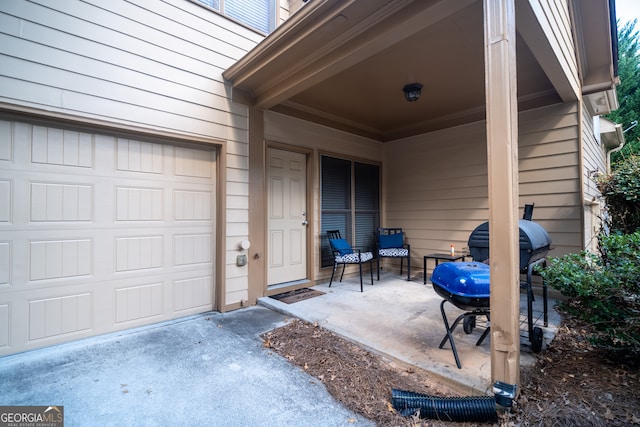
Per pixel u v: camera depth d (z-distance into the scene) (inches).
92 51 104.5
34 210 96.7
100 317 108.3
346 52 104.3
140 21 115.1
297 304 139.1
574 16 132.3
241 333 111.0
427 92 153.9
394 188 219.8
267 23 162.2
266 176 158.4
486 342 97.0
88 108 103.2
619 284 72.4
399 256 185.0
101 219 108.7
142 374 83.4
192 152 131.6
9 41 90.5
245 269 142.8
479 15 95.8
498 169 66.7
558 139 149.2
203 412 68.1
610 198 139.9
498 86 66.9
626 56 480.1
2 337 91.8
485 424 62.9
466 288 78.8
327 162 189.0
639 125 420.2
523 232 92.6
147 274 118.8
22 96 92.0
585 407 64.1
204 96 131.6
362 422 64.7
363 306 135.1
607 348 80.0
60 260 101.0
